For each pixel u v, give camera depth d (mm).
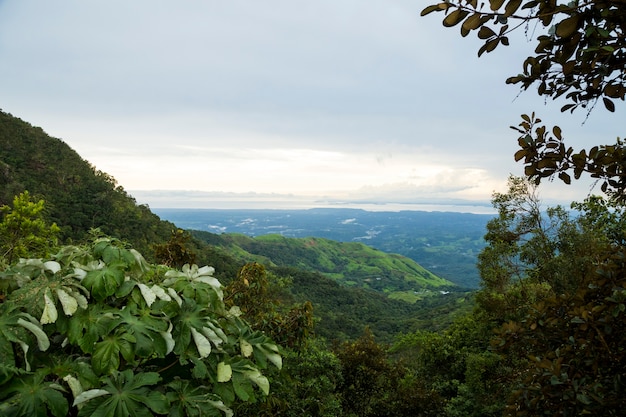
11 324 1447
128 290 1743
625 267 2092
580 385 2043
